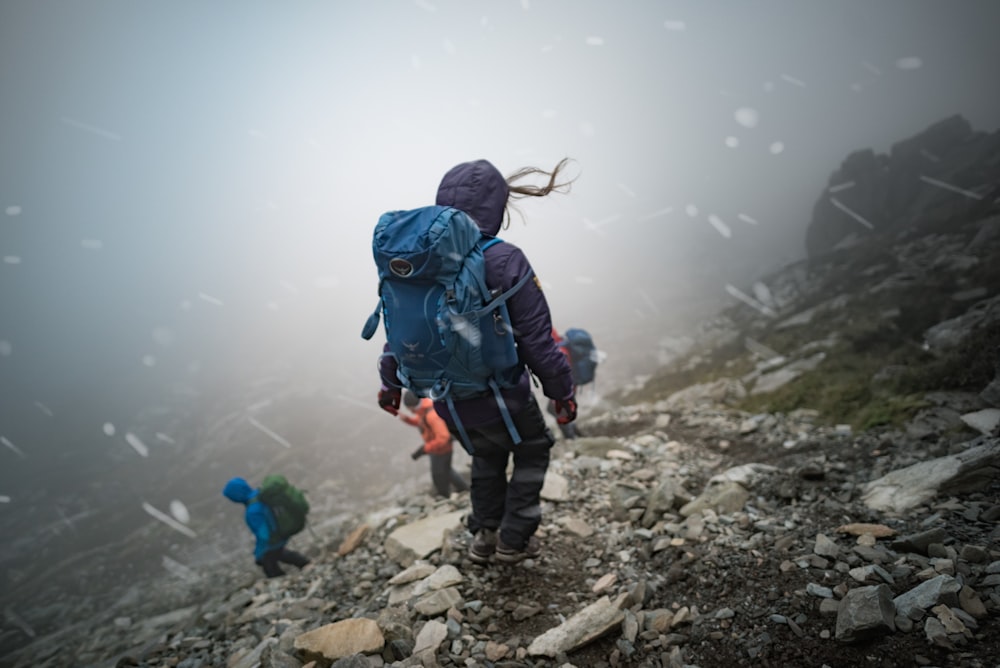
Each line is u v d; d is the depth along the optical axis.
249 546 10.73
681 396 8.03
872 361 6.18
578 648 2.21
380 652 2.34
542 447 2.54
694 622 2.22
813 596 2.12
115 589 9.84
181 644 3.38
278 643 2.72
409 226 2.03
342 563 3.95
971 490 2.71
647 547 2.95
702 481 4.08
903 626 1.80
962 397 4.38
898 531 2.51
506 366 2.16
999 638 1.65
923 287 8.38
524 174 2.45
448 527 3.71
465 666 2.22
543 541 3.21
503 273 2.06
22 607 9.79
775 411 5.86
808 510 3.00
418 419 5.99
